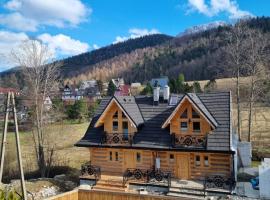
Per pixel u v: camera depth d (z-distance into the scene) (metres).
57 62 37.12
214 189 22.55
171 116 24.95
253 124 46.06
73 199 22.80
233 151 22.81
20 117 39.50
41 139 34.78
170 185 23.83
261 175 21.67
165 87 28.70
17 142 17.81
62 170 35.22
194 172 24.86
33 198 23.44
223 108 25.19
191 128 25.03
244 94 48.59
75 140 47.44
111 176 27.31
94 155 28.58
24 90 35.47
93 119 30.25
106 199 22.22
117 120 27.73
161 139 25.92
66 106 60.88
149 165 26.33
